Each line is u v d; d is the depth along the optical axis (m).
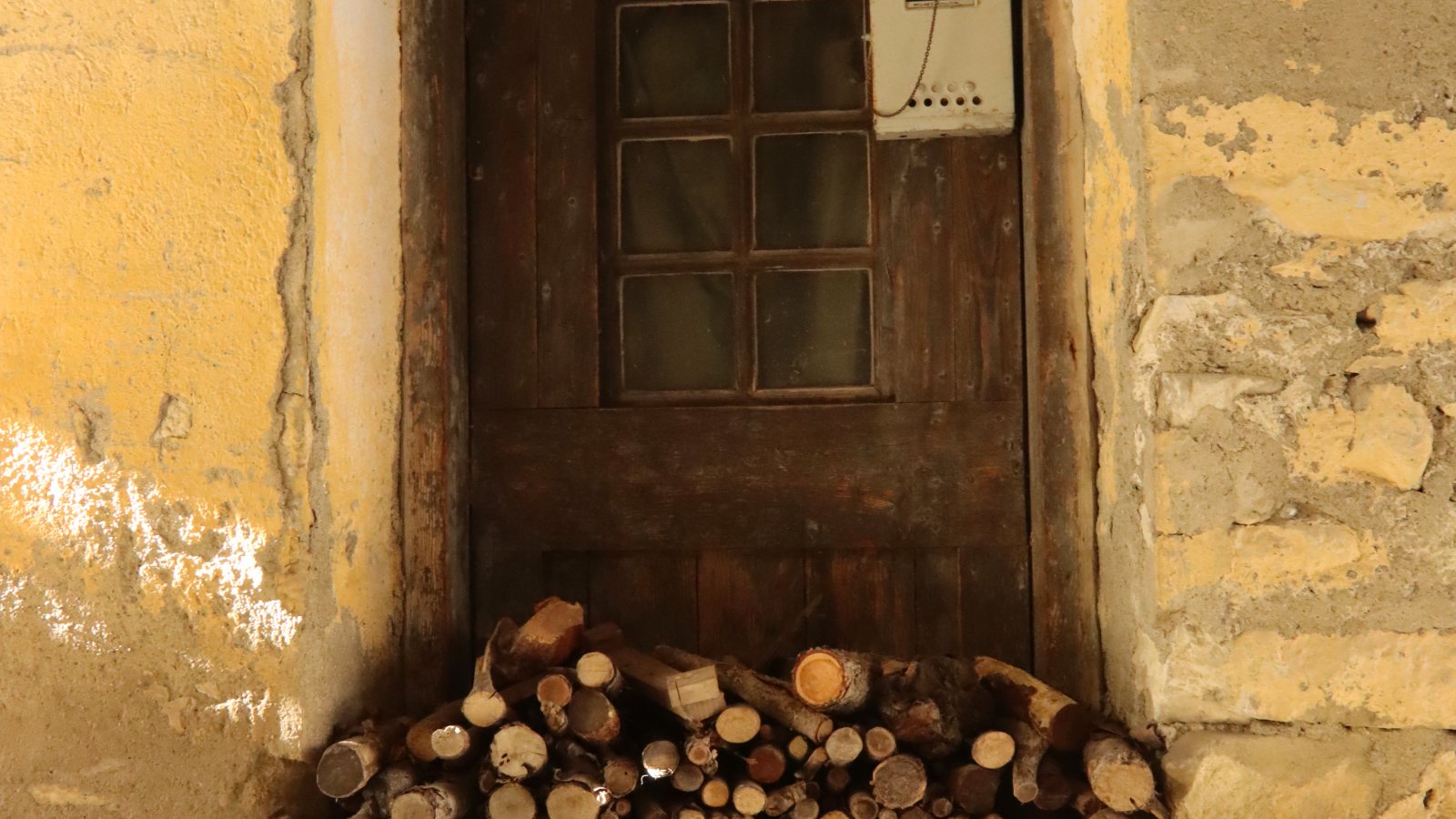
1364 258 1.63
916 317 2.15
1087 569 1.99
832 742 1.67
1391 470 1.62
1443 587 1.62
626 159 2.22
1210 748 1.62
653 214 2.21
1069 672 2.01
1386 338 1.62
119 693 1.76
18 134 1.76
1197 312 1.65
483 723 1.73
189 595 1.75
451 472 2.12
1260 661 1.64
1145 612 1.71
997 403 2.13
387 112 2.05
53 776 1.77
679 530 2.17
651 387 2.21
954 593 2.13
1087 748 1.69
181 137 1.75
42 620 1.77
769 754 1.70
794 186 2.20
